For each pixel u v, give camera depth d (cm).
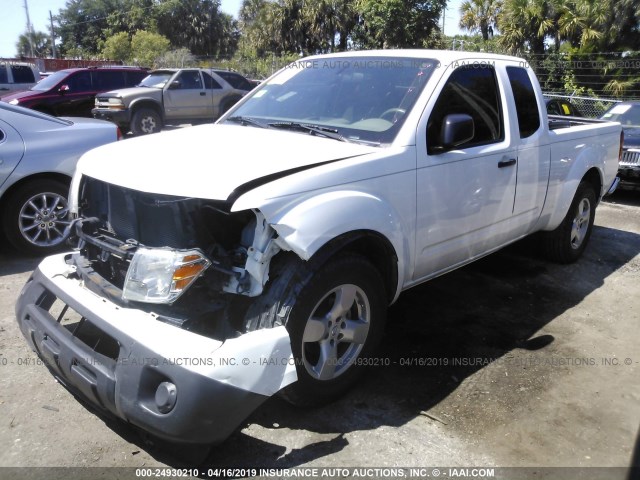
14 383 338
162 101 1446
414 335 411
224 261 277
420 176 342
